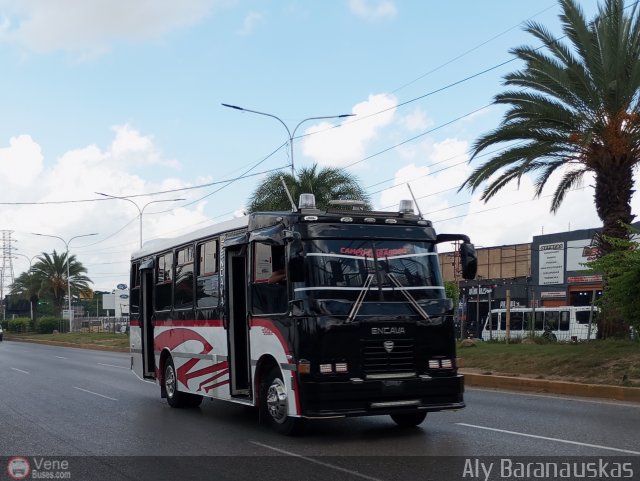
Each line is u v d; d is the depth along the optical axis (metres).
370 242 10.66
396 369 10.31
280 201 32.09
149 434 11.40
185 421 12.80
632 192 20.59
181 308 14.41
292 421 10.59
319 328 9.97
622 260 17.22
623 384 15.78
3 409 14.74
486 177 21.53
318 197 32.31
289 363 10.30
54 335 68.06
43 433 11.64
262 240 10.73
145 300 16.94
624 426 11.24
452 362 10.69
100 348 46.41
